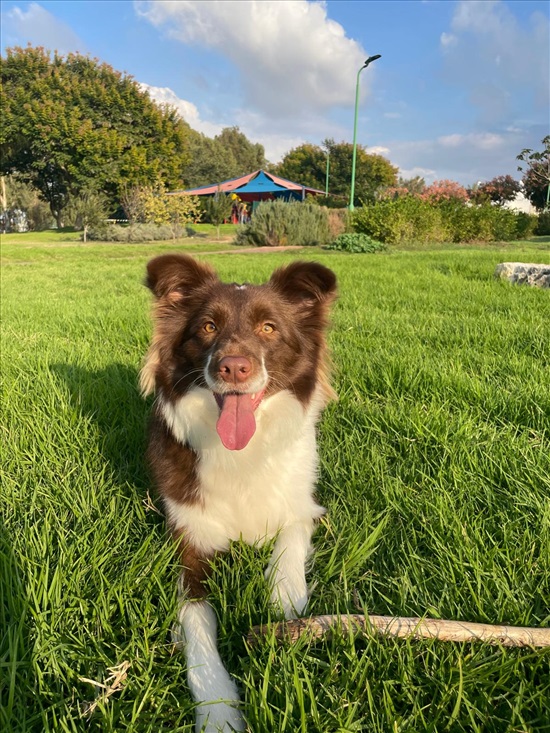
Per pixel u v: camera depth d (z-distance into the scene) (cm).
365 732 36
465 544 51
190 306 61
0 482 63
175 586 48
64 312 156
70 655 40
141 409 83
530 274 201
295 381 59
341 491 62
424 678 39
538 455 65
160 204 664
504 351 108
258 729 34
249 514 54
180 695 39
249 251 448
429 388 88
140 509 58
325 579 49
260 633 41
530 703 37
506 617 43
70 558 48
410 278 215
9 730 34
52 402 82
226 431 51
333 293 63
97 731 36
